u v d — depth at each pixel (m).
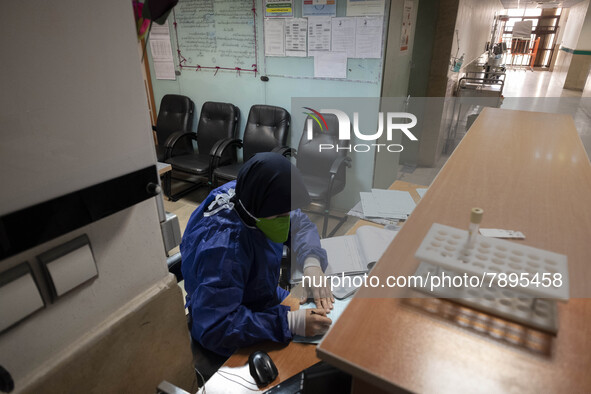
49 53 0.50
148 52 3.69
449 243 0.50
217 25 3.20
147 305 0.77
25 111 0.49
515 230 0.57
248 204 1.08
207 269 1.09
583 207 0.65
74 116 0.55
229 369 0.98
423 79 3.79
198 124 3.57
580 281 0.46
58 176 0.55
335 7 2.67
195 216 1.29
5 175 0.48
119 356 0.73
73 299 0.63
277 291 1.38
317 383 0.63
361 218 1.35
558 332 0.41
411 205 1.35
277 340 1.05
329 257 1.24
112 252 0.68
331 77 2.88
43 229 0.54
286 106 3.18
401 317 0.43
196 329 1.11
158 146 3.76
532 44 13.36
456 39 3.77
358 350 0.39
